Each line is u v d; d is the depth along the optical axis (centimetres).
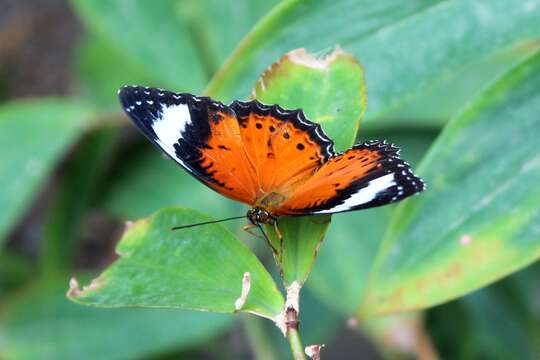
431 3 44
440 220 42
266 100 43
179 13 54
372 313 42
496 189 42
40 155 54
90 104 57
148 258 40
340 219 52
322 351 67
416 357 50
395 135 53
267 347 53
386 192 41
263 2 52
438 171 42
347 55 43
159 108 43
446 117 52
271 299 40
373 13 44
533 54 42
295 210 41
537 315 54
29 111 54
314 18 44
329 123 42
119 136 57
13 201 53
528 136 42
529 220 42
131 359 52
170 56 54
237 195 43
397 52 44
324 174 42
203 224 40
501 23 44
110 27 54
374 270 42
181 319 52
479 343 54
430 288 42
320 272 51
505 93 43
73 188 56
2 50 75
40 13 77
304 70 43
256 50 44
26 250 70
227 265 40
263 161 43
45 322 52
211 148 43
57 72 75
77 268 70
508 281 54
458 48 44
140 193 55
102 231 71
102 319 52
